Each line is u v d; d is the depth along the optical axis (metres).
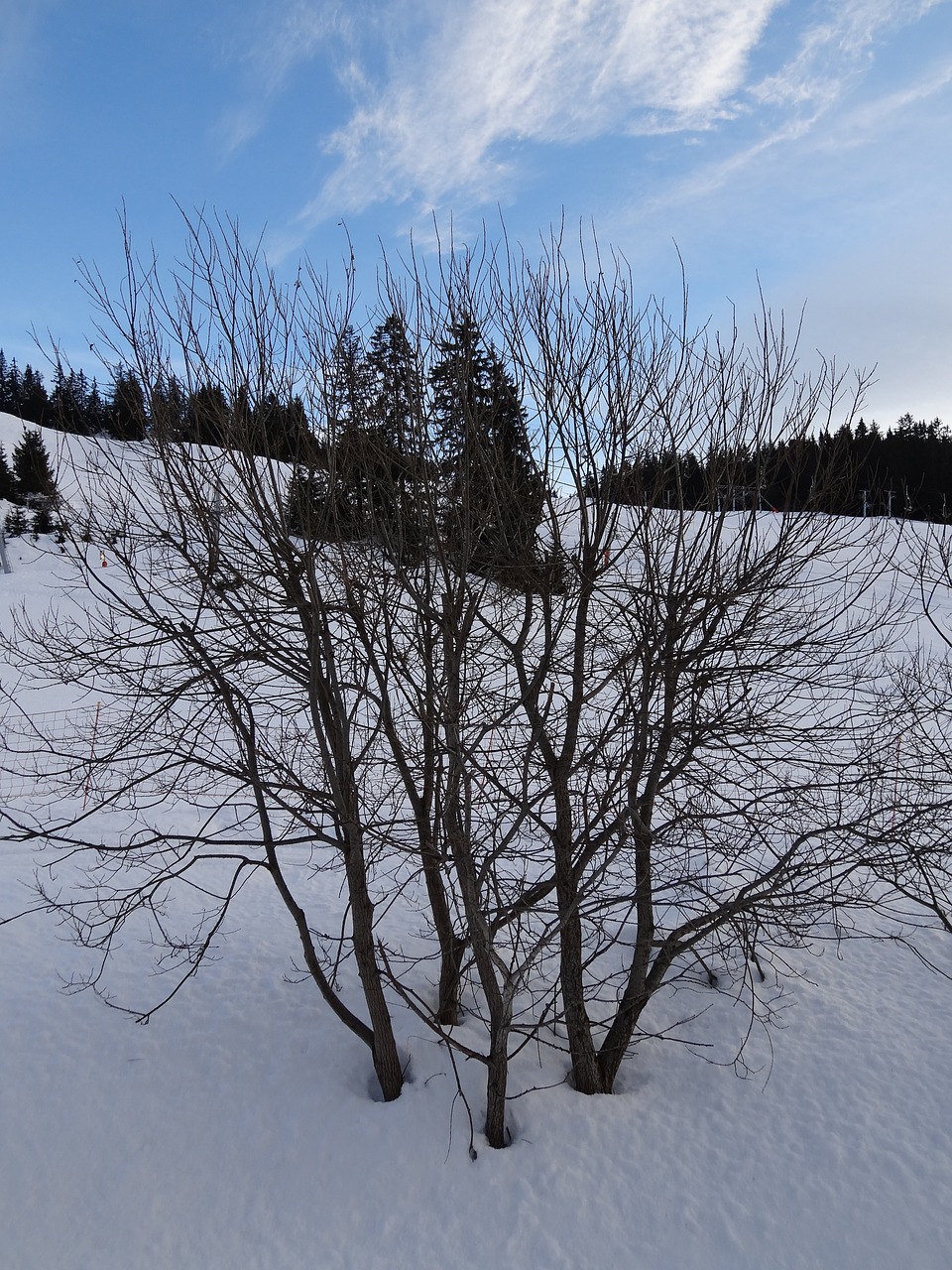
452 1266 5.17
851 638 6.54
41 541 37.38
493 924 5.96
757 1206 5.58
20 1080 6.62
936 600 19.97
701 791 6.78
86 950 8.64
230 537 5.68
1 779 13.45
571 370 5.42
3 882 10.14
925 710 7.86
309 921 9.66
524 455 5.73
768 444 5.67
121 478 5.61
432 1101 6.32
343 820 5.88
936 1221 5.42
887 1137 6.10
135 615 5.70
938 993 7.90
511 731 6.87
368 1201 5.60
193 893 10.28
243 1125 6.23
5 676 19.92
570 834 6.38
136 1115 6.31
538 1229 5.38
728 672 5.89
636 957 6.37
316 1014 7.57
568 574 5.76
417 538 5.57
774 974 8.28
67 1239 5.39
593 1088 6.53
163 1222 5.50
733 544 5.91
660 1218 5.49
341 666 6.12
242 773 5.98
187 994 7.89
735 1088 6.68
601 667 6.40
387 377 5.60
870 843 5.98
